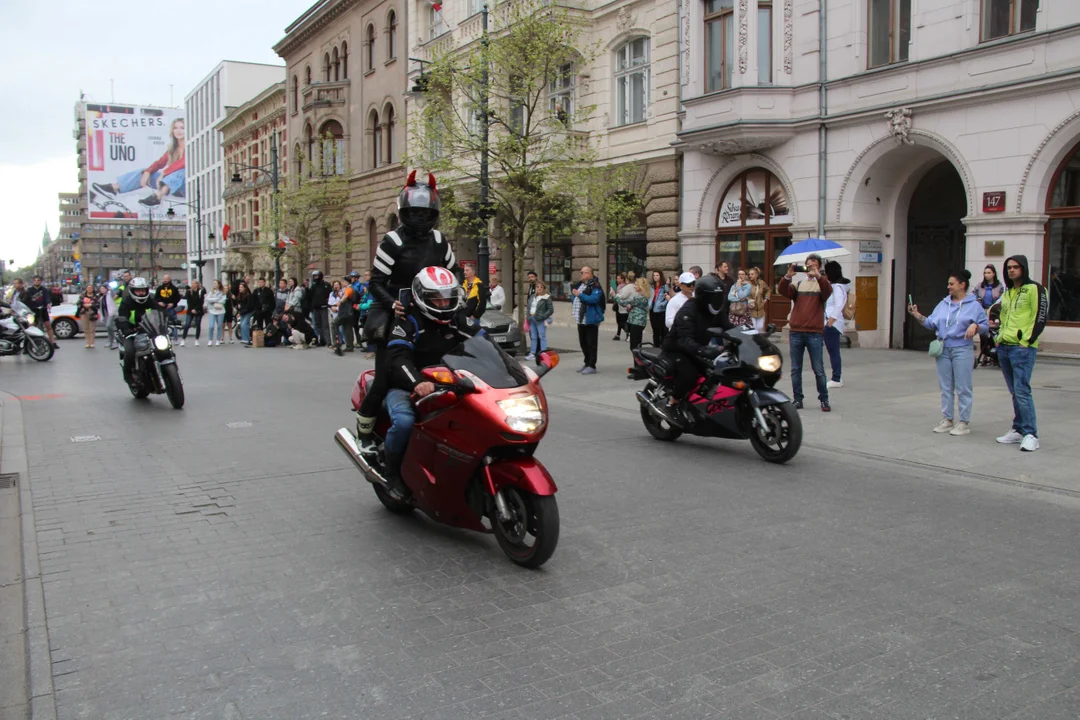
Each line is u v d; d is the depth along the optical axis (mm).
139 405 11570
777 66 18656
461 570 5008
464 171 19359
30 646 3947
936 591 4629
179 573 4945
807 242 14133
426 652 3887
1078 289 14680
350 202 40781
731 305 15430
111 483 7105
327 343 22562
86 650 3912
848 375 13719
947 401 9062
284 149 52375
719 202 20875
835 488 6992
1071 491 6820
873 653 3848
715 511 6273
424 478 5355
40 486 6996
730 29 19625
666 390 8703
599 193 18500
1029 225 14844
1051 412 9992
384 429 5961
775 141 18906
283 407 11383
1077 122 14109
